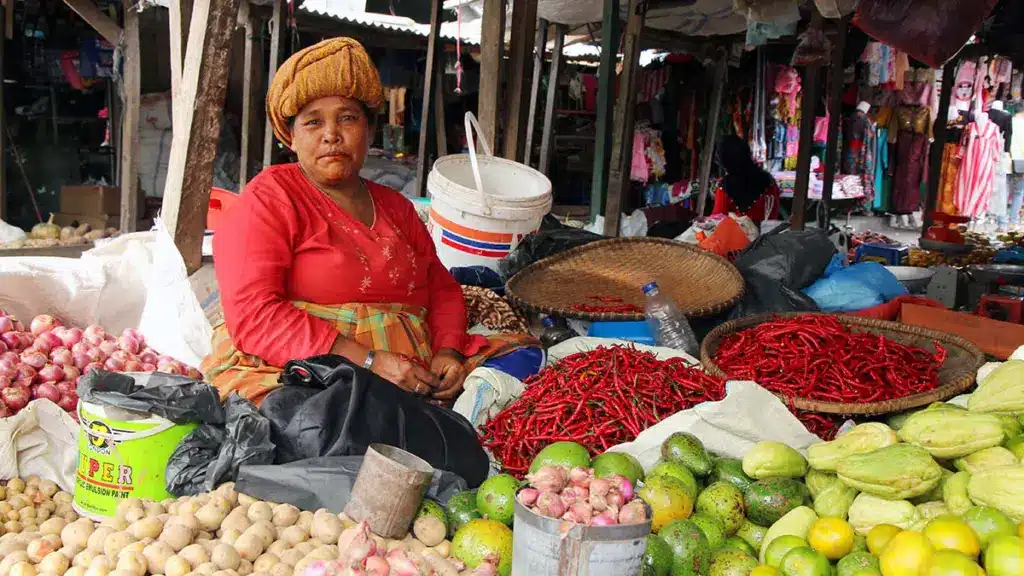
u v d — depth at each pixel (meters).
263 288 2.88
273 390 2.82
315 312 3.01
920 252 8.37
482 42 5.79
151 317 3.74
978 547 1.98
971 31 6.73
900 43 6.86
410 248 3.24
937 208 13.54
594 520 1.88
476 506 2.45
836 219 13.35
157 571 2.19
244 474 2.50
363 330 3.04
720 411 2.67
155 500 2.58
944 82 10.42
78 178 9.34
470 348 3.38
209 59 3.51
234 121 9.92
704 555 2.21
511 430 2.90
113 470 2.55
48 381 3.20
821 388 3.26
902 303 4.65
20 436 2.85
